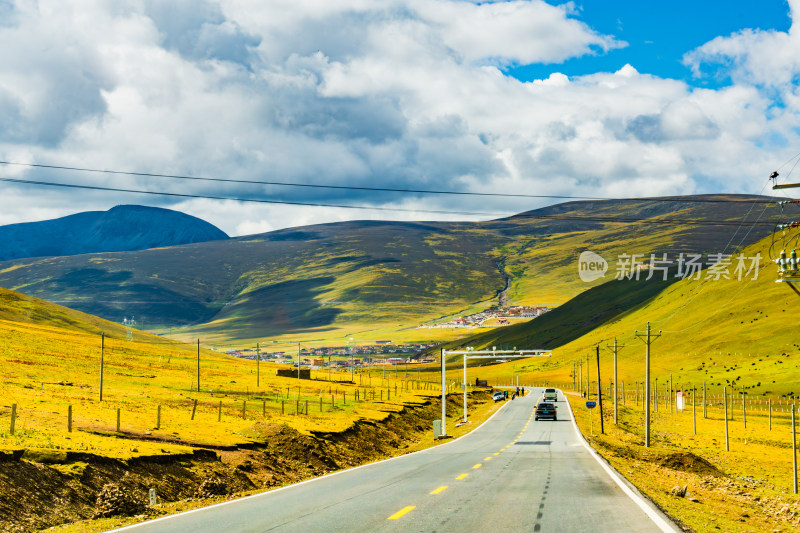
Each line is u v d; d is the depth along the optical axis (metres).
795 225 37.44
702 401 165.50
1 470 25.31
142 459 32.12
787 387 165.50
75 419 43.31
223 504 20.56
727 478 55.19
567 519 16.94
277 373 152.75
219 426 51.19
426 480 26.78
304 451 45.72
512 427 75.62
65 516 24.11
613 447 56.53
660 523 16.33
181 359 158.25
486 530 15.40
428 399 121.06
